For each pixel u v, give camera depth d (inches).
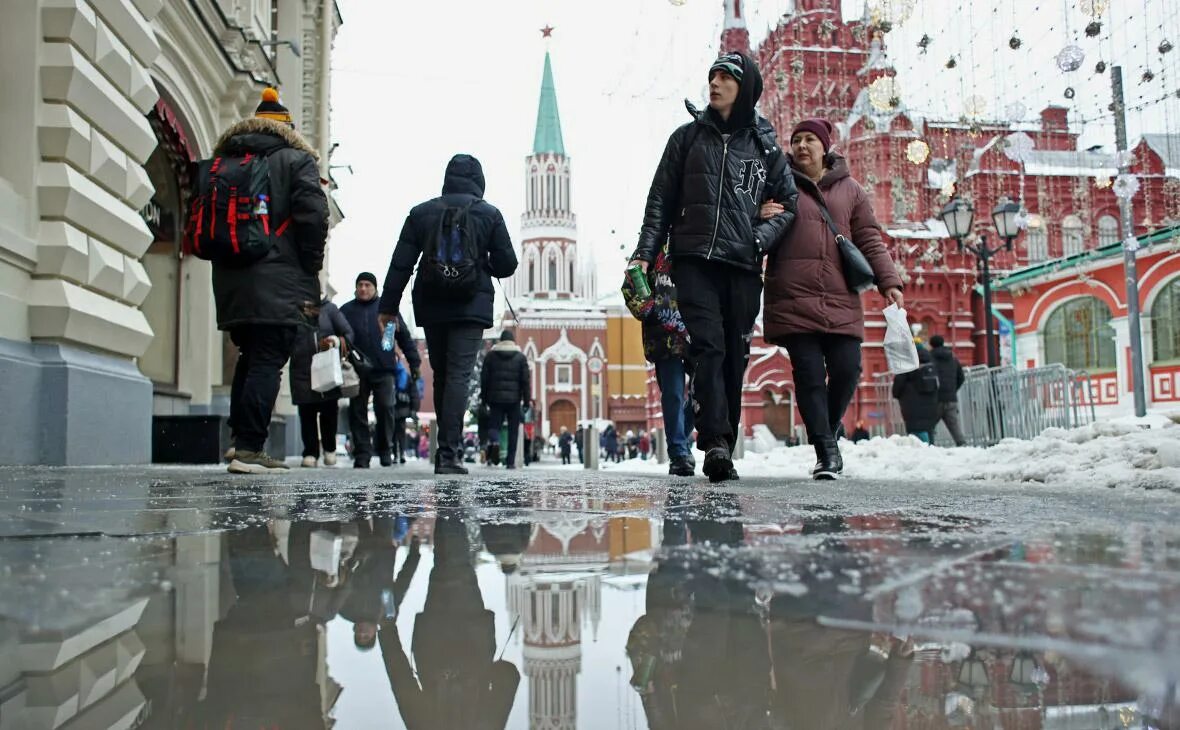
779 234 155.9
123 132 245.9
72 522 72.7
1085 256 977.5
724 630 29.2
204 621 33.0
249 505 93.9
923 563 43.0
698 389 153.7
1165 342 905.5
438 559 50.9
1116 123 480.1
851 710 20.5
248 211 170.1
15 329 201.9
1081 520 72.6
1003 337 1181.1
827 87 1196.5
